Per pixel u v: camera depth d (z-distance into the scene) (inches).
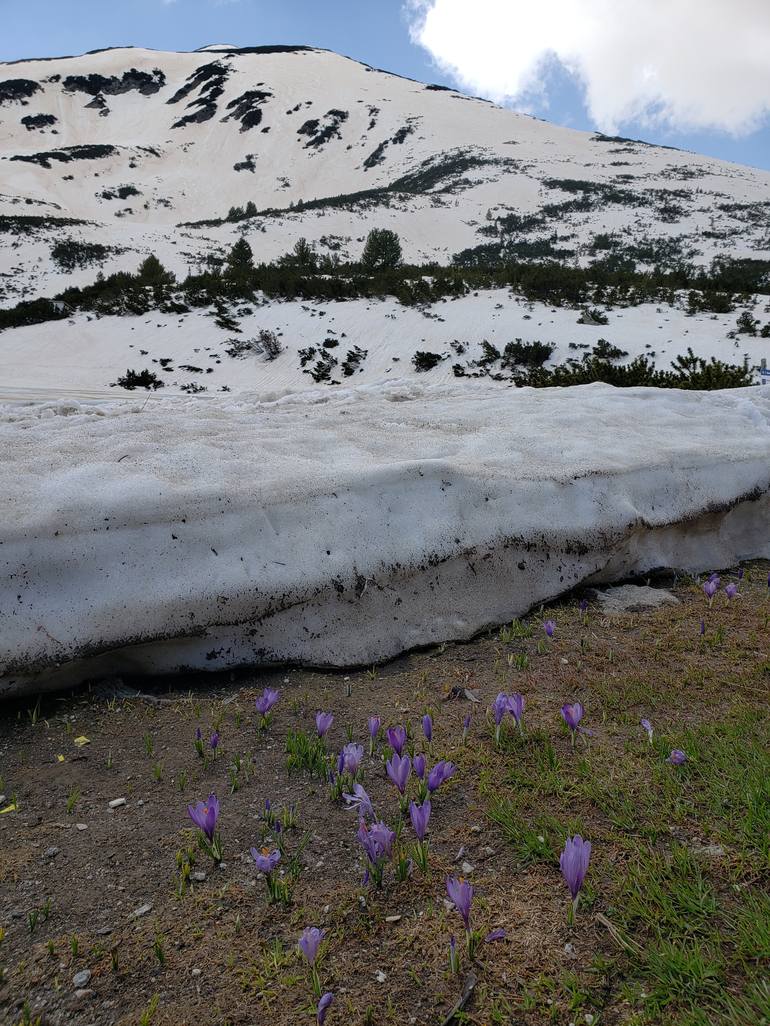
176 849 90.9
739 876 80.4
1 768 110.7
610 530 185.9
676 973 68.1
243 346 1042.7
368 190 4168.3
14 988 70.4
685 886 78.5
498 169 4057.6
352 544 160.7
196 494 157.3
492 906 78.7
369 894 81.7
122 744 117.8
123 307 1243.8
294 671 144.9
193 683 140.6
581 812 94.4
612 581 192.5
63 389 836.0
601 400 292.5
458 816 95.8
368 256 1971.0
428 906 79.4
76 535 141.5
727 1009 64.1
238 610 143.8
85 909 80.8
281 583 148.3
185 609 140.1
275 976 70.9
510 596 170.4
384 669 146.7
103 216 3725.4
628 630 159.9
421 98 5816.9
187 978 71.1
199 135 5231.3
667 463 212.1
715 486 212.4
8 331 1170.0
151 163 4719.5
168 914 79.7
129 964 73.0
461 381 847.7
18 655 126.2
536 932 74.7
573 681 135.0
